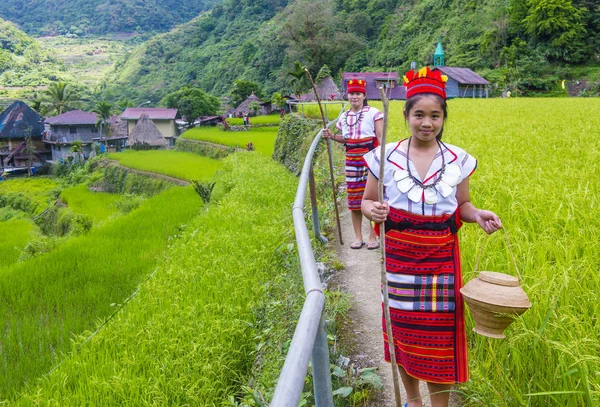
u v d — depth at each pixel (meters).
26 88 186.00
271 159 24.95
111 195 41.47
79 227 17.25
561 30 80.75
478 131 13.89
